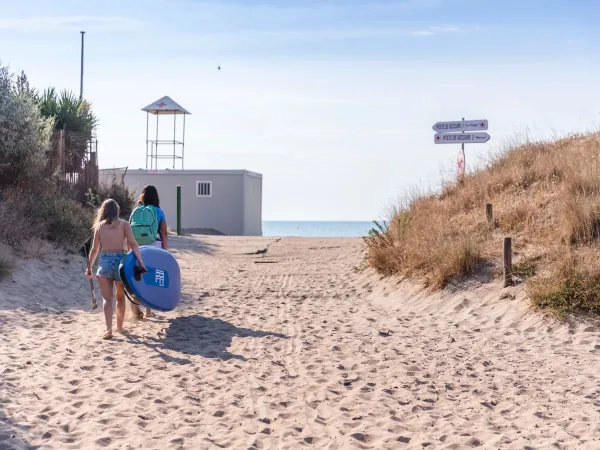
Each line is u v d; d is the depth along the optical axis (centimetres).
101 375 651
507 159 1614
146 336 839
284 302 1141
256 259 1720
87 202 1834
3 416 517
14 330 837
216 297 1180
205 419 529
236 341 817
